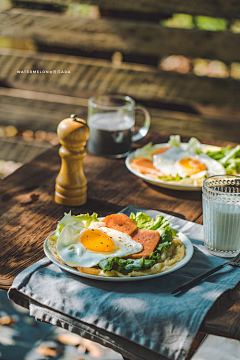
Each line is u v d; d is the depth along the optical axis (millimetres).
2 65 1922
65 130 989
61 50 1911
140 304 794
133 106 1230
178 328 770
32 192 1074
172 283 832
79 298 808
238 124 1781
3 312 1434
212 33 1686
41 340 1346
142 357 774
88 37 1821
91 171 1168
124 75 1821
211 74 2236
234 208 875
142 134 1295
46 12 1845
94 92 1913
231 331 773
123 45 1795
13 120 2018
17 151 2008
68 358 1291
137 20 1778
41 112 1971
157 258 842
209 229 898
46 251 859
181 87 1778
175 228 959
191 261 879
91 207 1030
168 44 1745
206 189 895
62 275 843
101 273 824
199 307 788
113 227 880
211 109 1879
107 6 1772
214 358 1268
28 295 816
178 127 1860
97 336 790
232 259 886
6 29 1895
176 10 1706
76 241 854
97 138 1221
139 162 1154
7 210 1009
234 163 1122
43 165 1192
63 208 1023
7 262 878
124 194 1080
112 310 791
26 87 1995
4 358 1277
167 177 1104
